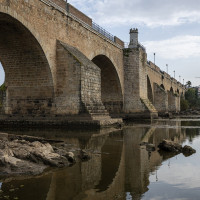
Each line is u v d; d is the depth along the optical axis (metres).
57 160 9.18
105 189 6.61
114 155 10.98
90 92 26.25
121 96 45.19
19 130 22.17
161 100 64.94
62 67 25.89
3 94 27.08
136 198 6.01
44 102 25.88
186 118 50.50
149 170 8.48
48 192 6.38
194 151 11.95
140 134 19.50
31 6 22.55
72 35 29.30
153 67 65.94
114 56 42.12
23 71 26.34
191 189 6.64
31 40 23.62
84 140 15.74
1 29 22.62
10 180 7.30
